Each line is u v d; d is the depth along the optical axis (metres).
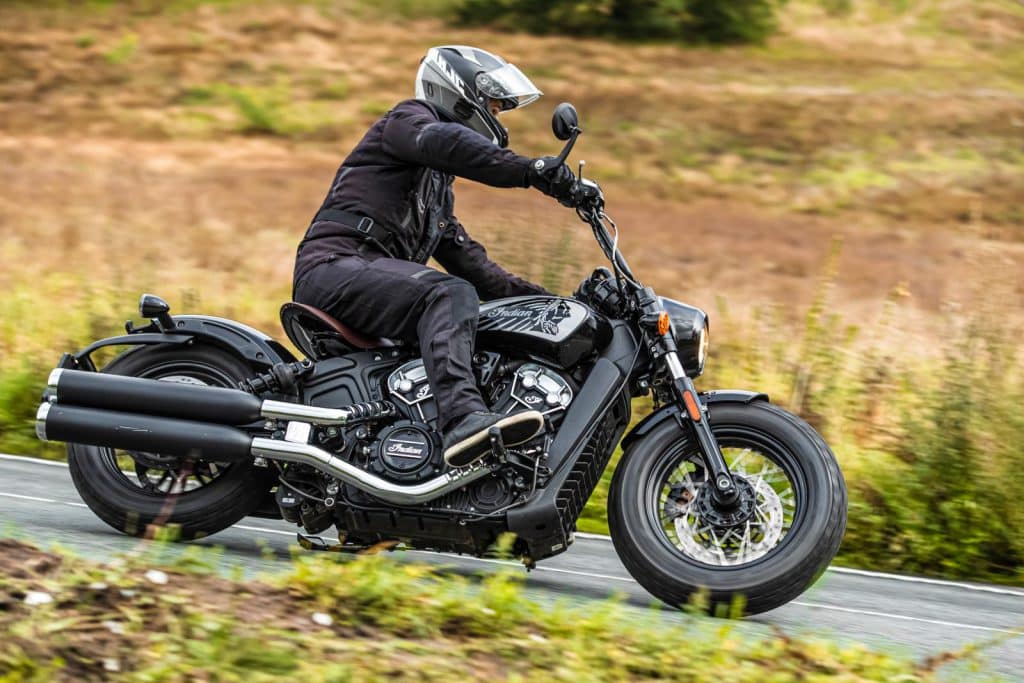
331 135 51.38
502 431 8.59
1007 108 55.88
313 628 6.69
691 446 9.13
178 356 9.77
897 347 16.91
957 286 28.25
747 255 31.97
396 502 8.84
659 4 66.75
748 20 67.25
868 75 61.81
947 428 12.89
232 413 9.14
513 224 16.61
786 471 8.98
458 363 8.83
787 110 54.47
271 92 56.25
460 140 9.11
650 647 6.99
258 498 9.69
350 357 9.38
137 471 9.88
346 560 9.24
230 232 29.00
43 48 59.75
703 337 9.36
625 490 9.01
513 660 6.63
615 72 59.94
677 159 47.81
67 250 24.94
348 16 67.56
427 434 8.95
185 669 5.98
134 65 58.62
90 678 5.89
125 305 17.41
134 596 6.64
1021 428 12.77
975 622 9.67
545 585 9.62
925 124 53.09
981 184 44.88
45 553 7.20
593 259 22.70
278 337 18.23
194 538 9.67
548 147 48.66
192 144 48.28
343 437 9.06
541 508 8.77
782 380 15.26
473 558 10.40
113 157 44.28
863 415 14.35
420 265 9.28
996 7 72.31
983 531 12.21
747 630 8.20
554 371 9.12
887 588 10.83
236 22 65.19
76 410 9.28
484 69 9.70
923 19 70.56
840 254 32.94
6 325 16.67
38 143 46.31
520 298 9.41
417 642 6.75
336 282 9.27
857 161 47.84
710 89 57.66
